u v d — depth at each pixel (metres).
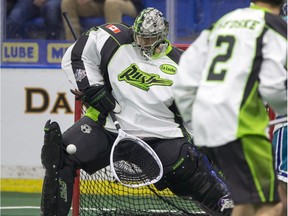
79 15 19.64
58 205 13.08
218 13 18.94
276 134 12.07
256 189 9.72
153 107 13.14
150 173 13.08
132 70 13.16
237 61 9.71
